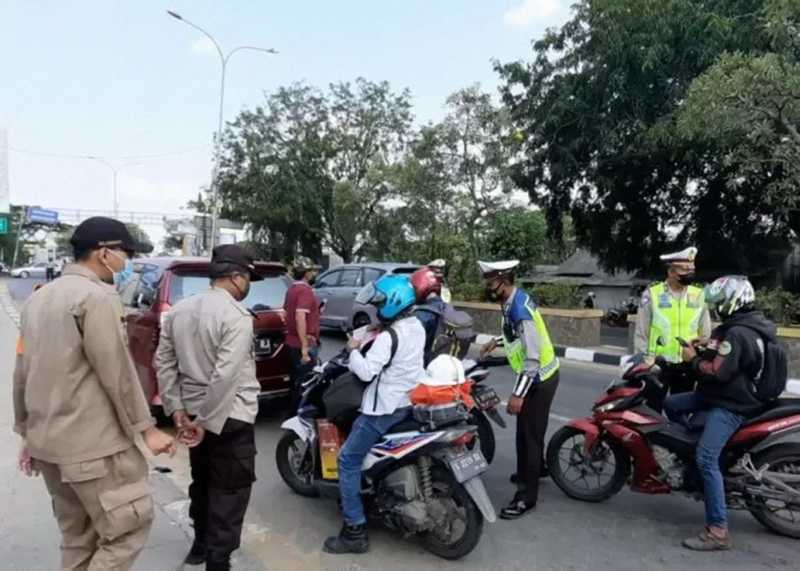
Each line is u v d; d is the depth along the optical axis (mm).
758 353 4070
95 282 2711
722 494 4102
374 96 37438
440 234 21875
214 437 3363
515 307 4625
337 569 3805
